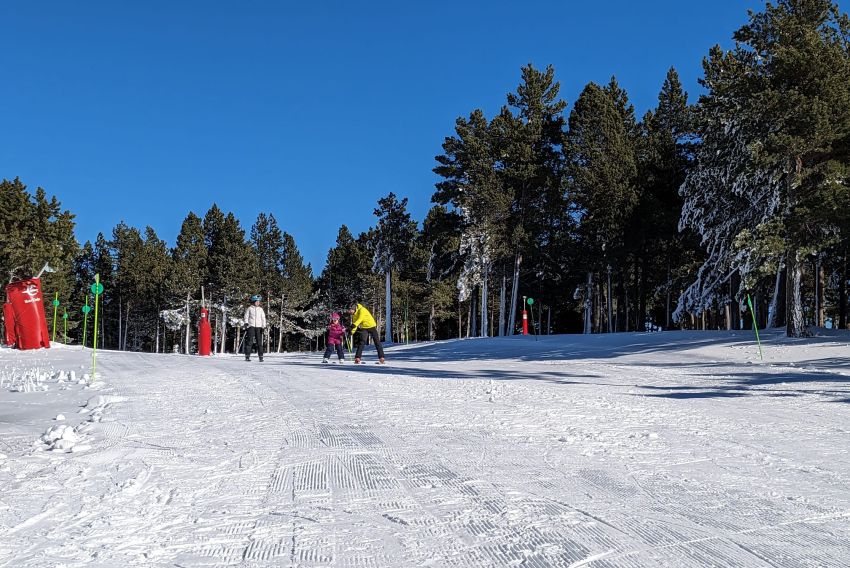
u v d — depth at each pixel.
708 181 35.25
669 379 13.76
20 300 27.11
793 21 26.52
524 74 49.03
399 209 55.31
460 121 48.47
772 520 3.67
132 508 3.90
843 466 5.09
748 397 10.00
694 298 39.12
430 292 74.69
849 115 24.80
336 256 86.25
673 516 3.73
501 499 4.09
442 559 3.03
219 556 3.07
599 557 3.05
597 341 29.66
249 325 19.92
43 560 3.02
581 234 49.50
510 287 61.00
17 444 6.15
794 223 25.08
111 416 7.89
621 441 6.12
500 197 45.84
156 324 81.12
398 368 17.02
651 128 50.66
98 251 87.12
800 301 25.73
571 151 48.09
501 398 9.66
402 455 5.51
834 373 14.96
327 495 4.21
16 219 38.34
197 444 6.05
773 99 25.27
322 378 13.24
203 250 72.75
